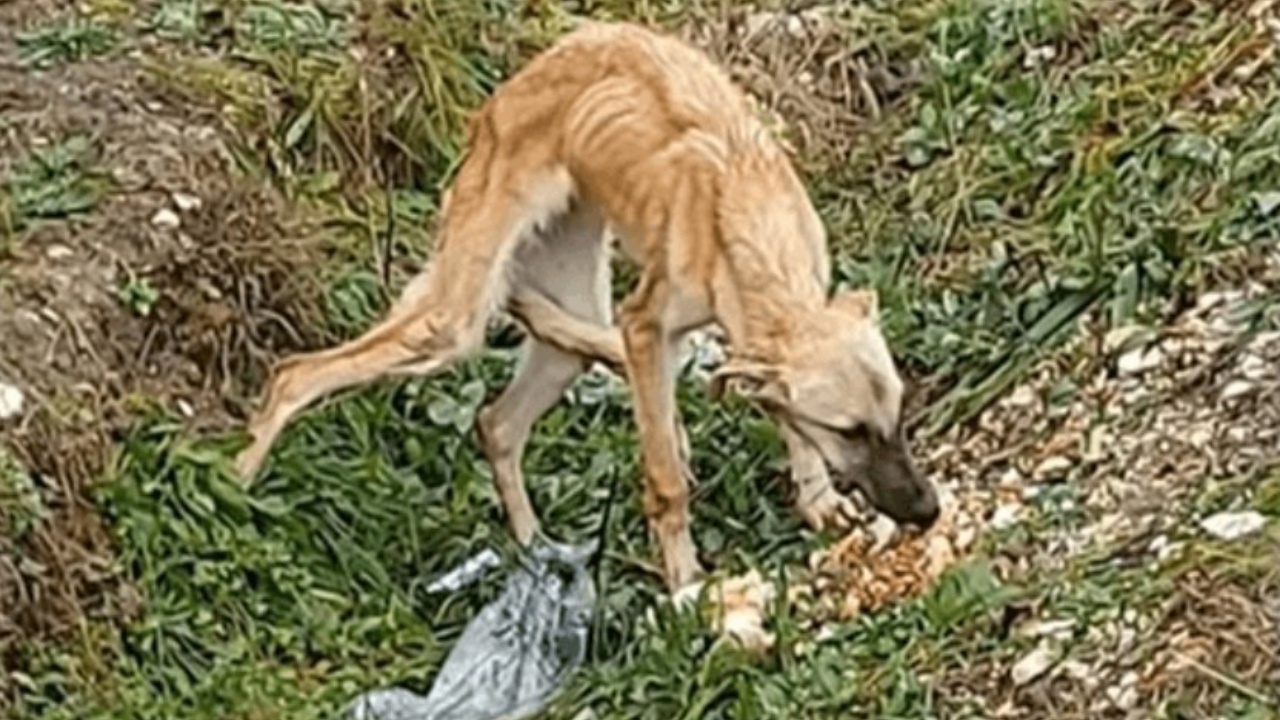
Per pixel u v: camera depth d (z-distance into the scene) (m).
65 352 10.47
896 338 11.01
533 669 9.68
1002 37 12.77
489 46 13.05
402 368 10.28
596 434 10.88
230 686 9.65
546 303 10.20
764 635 9.30
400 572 10.41
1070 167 11.68
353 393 10.83
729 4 13.34
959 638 8.98
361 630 10.01
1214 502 9.24
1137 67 12.17
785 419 9.52
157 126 11.72
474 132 10.28
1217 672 8.41
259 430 10.33
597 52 10.07
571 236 10.25
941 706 8.73
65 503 9.97
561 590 9.94
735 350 9.55
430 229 12.08
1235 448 9.55
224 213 11.42
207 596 9.97
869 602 9.54
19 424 10.07
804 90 12.96
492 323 10.97
